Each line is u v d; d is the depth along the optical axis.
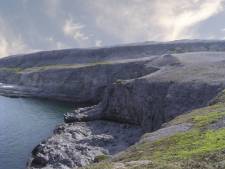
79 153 71.25
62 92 197.75
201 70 100.94
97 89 178.38
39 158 69.06
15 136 94.62
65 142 79.00
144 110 95.94
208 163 30.94
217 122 45.03
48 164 67.31
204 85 85.19
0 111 137.12
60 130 93.81
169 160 32.91
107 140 80.62
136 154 39.12
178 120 53.88
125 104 103.12
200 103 81.44
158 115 90.31
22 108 145.12
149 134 49.09
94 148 74.75
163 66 136.25
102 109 109.69
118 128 95.31
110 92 110.31
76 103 168.25
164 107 88.38
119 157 40.59
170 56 143.62
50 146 75.19
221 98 66.12
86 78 186.88
